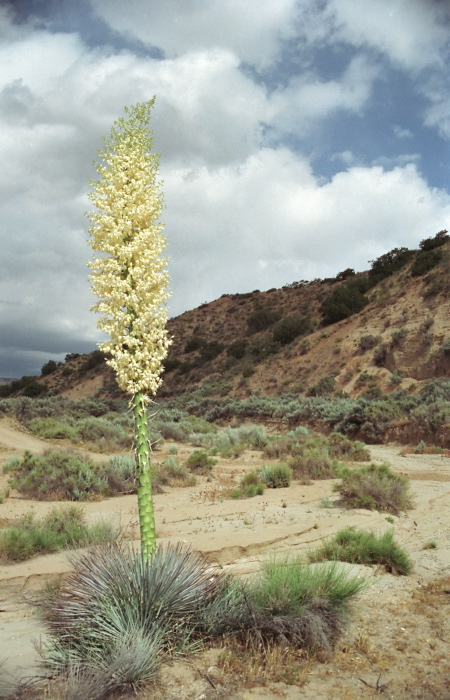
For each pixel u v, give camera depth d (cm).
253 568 803
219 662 511
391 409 3322
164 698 448
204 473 2006
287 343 6719
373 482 1359
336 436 2747
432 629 608
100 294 538
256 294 10356
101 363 9450
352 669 508
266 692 461
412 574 812
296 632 548
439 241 6381
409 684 480
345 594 598
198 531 1065
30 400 4306
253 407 4731
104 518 1177
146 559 546
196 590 554
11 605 668
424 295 5138
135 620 522
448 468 2075
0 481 1752
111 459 1888
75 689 435
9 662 508
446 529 1084
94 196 554
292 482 1786
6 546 841
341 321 6078
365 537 905
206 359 7831
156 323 534
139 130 578
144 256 537
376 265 7319
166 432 3528
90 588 541
